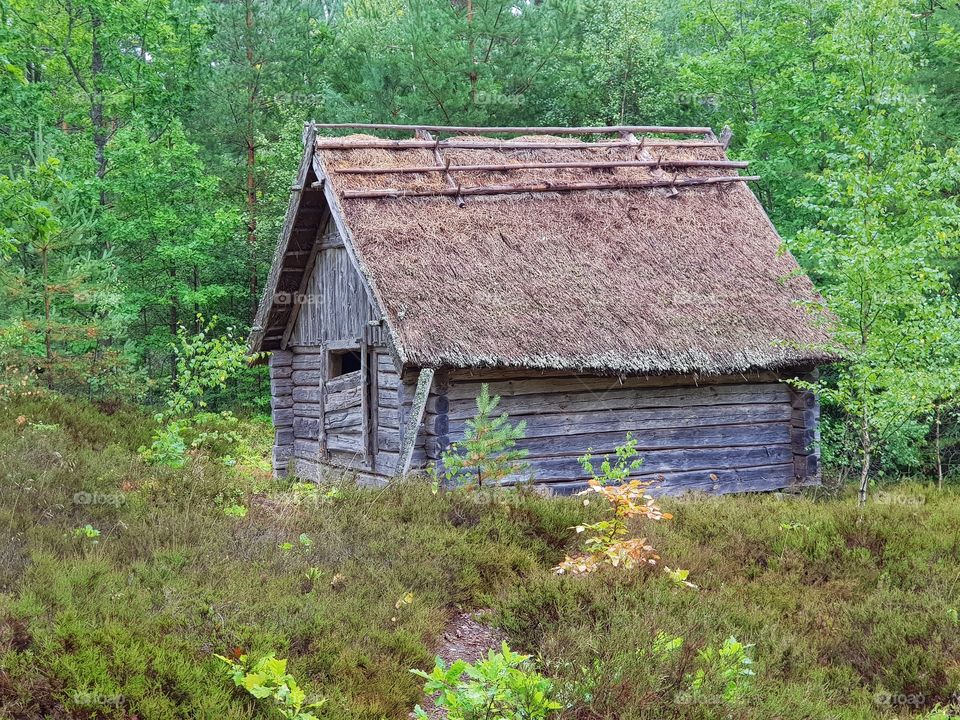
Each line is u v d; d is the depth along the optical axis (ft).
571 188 49.65
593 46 90.74
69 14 82.99
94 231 71.20
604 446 44.60
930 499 40.98
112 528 28.19
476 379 42.32
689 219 50.42
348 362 58.85
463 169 48.67
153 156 80.89
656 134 88.53
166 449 38.86
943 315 35.73
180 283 79.87
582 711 19.72
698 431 46.57
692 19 102.27
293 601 23.65
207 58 90.94
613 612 24.53
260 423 72.49
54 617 20.63
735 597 27.25
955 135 62.23
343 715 18.80
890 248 35.63
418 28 80.12
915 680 22.54
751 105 86.63
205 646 20.61
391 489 35.60
